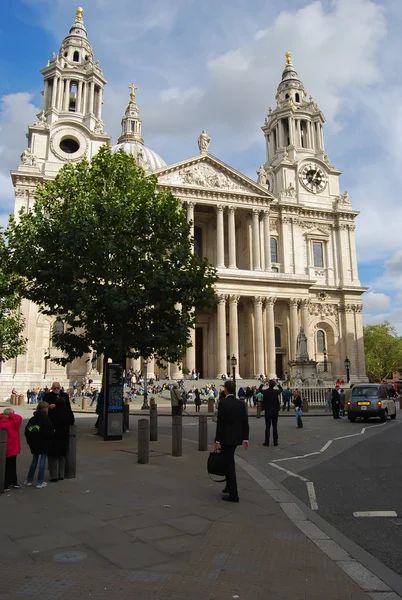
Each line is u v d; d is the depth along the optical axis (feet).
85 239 77.20
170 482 42.16
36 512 32.42
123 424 80.53
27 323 194.39
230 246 227.61
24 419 106.73
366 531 29.55
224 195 231.09
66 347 82.28
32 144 222.69
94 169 95.04
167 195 93.86
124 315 78.54
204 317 239.50
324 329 249.14
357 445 67.56
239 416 36.63
